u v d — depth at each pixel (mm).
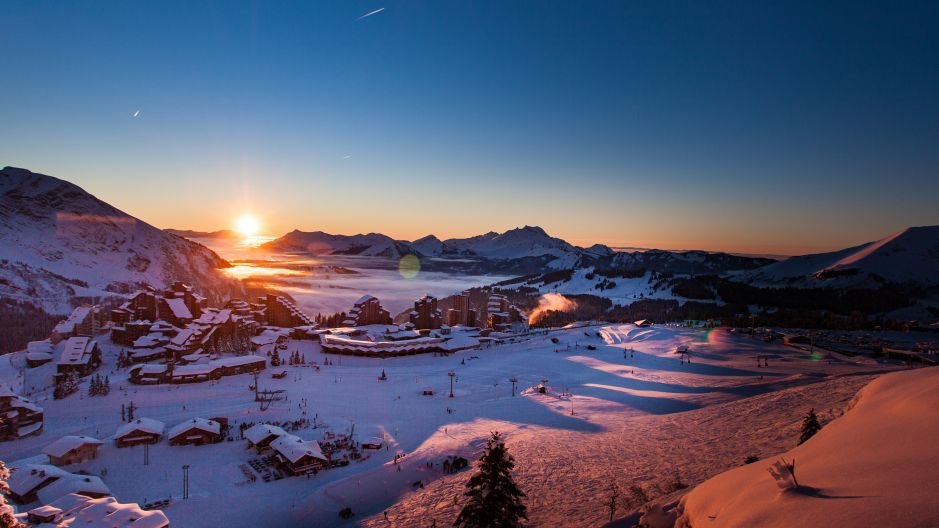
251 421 105500
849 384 94688
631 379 140000
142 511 53594
